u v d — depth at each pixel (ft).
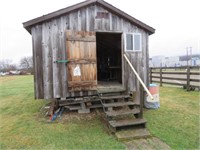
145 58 22.11
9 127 16.12
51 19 18.17
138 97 21.84
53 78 18.47
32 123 16.97
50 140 13.08
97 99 20.10
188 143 12.34
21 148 11.95
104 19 19.98
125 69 21.07
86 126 15.89
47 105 23.39
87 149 11.60
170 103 24.02
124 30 20.90
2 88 44.55
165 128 15.11
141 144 12.26
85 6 19.21
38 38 17.94
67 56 18.48
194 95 29.25
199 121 16.85
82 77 19.04
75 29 18.95
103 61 34.73
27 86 47.85
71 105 20.31
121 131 14.11
